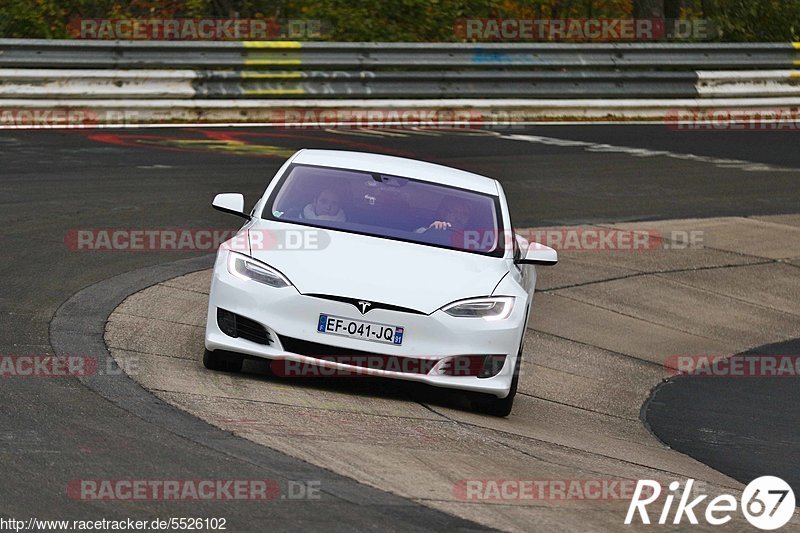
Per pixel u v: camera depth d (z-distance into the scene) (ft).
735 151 171.32
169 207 109.09
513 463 53.98
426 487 47.55
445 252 65.98
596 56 186.80
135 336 69.82
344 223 67.05
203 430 51.47
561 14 238.68
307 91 164.04
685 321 99.81
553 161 150.10
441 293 62.23
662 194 139.23
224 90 158.40
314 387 63.57
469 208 70.74
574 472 54.24
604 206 129.70
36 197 107.24
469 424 60.85
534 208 124.88
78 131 143.74
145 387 57.98
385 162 74.90
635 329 95.25
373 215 68.08
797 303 109.81
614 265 110.01
